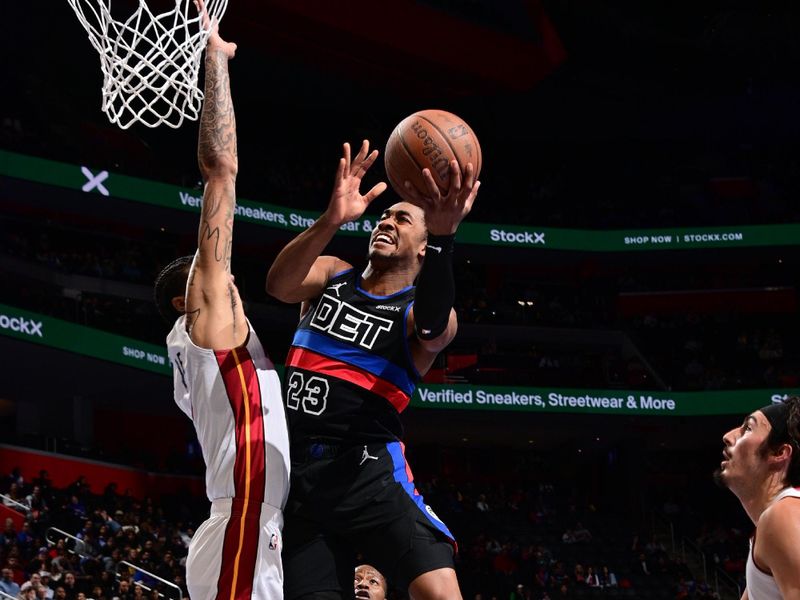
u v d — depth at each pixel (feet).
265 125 96.17
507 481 91.35
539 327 85.20
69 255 73.77
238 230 79.77
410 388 11.22
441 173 10.41
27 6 77.10
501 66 86.38
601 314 89.15
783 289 92.79
